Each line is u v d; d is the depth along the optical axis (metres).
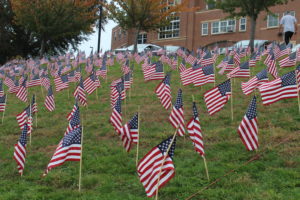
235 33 45.03
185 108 12.28
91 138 10.38
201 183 7.17
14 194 7.23
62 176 8.02
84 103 12.84
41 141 10.51
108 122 11.62
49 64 24.77
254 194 6.56
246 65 12.38
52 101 12.73
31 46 39.75
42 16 28.67
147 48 31.70
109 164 8.41
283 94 9.55
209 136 9.60
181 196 6.76
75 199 6.89
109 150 9.36
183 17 48.88
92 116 12.50
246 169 7.56
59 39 40.00
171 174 6.20
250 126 7.99
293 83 9.58
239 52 20.23
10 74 22.27
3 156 9.56
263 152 8.34
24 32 38.28
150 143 9.60
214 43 39.34
